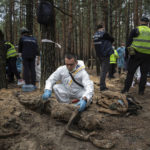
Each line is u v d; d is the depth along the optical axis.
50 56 4.03
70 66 2.68
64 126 2.43
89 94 2.57
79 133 2.18
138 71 5.76
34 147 1.92
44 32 3.88
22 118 2.55
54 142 2.04
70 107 2.51
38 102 2.80
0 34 4.30
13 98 3.43
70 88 2.94
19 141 2.02
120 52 9.01
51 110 2.64
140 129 2.40
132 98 3.20
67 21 15.72
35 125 2.43
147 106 3.39
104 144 1.96
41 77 4.19
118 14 15.94
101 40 4.23
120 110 2.87
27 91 4.29
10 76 5.80
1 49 4.40
